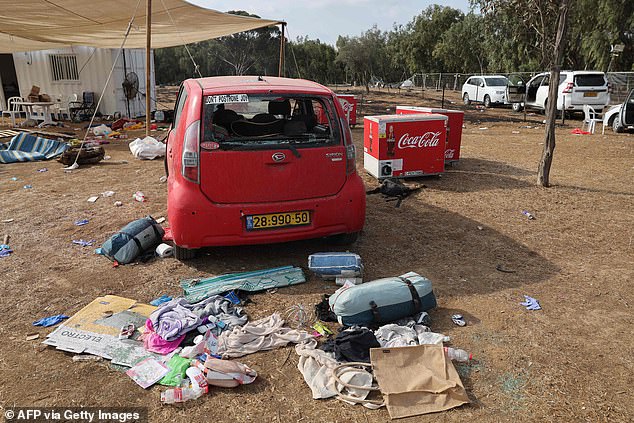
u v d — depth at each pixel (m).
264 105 5.43
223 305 3.95
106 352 3.38
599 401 2.94
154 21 13.62
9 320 3.84
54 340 3.49
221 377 3.03
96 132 14.77
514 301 4.19
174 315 3.63
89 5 11.88
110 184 8.37
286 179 4.49
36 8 11.93
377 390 3.04
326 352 3.37
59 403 2.90
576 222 6.33
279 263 4.93
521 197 7.52
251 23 14.08
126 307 3.96
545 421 2.77
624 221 6.36
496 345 3.52
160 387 3.05
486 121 19.09
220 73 61.53
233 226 4.44
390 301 3.71
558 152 11.71
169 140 5.59
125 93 19.55
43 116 18.36
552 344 3.54
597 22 28.38
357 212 4.81
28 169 9.71
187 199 4.38
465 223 6.28
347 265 4.45
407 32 59.97
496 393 3.02
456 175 9.11
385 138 8.24
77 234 5.80
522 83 23.89
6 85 21.92
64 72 19.59
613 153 11.47
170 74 61.50
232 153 4.34
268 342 3.52
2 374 3.16
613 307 4.09
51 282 4.50
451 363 3.17
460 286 4.47
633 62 28.83
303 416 2.81
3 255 5.13
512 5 8.51
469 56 49.41
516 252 5.31
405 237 5.75
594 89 18.58
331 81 67.81
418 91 42.78
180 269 4.79
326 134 4.77
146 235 5.13
